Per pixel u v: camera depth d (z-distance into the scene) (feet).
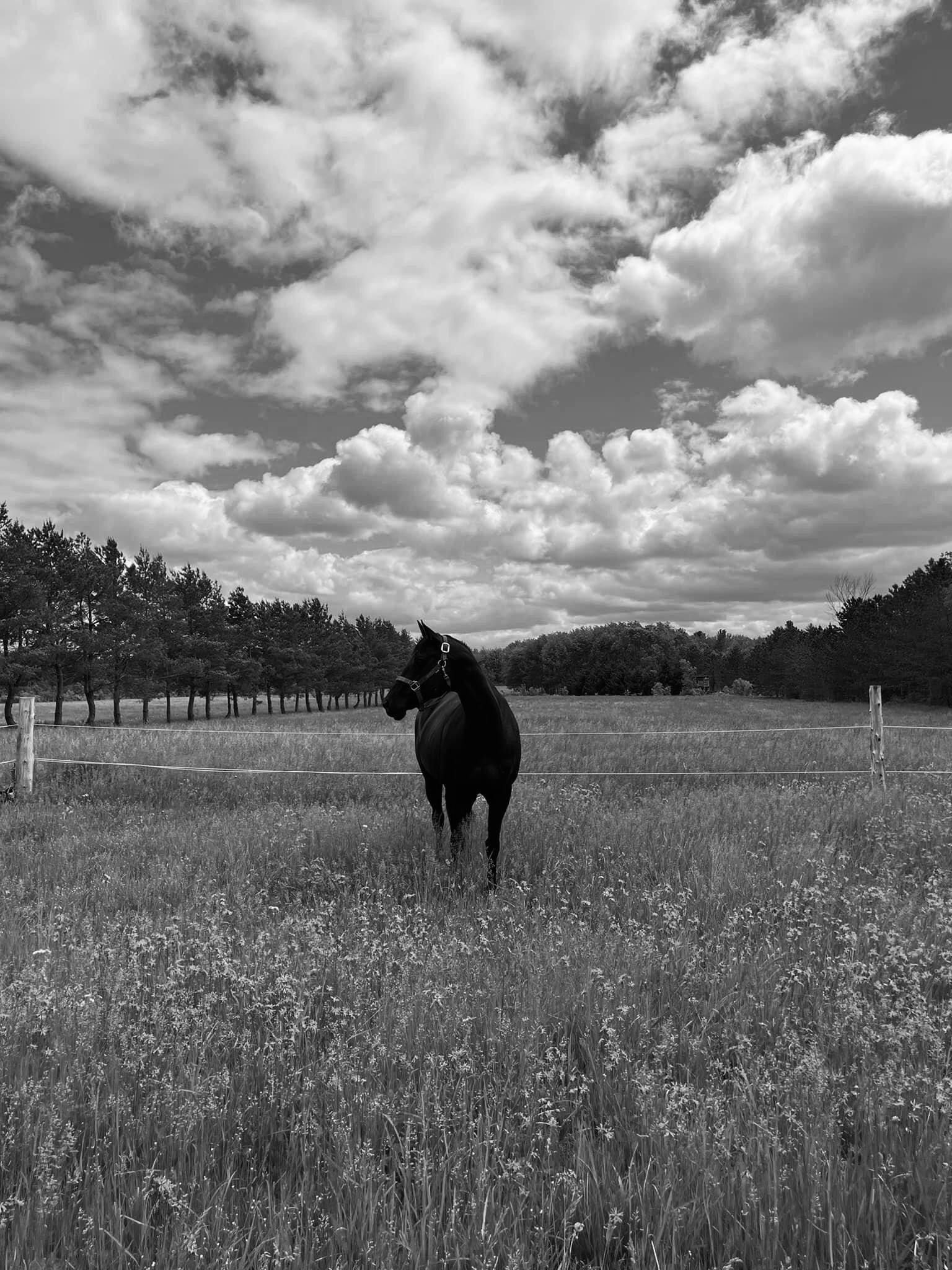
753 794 34.58
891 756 51.44
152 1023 11.09
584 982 12.07
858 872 20.70
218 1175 8.04
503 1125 8.61
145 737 59.11
